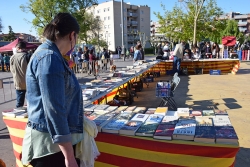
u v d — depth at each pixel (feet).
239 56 75.46
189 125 8.02
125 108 10.79
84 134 5.76
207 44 59.31
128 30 264.72
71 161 4.80
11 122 9.70
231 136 7.11
